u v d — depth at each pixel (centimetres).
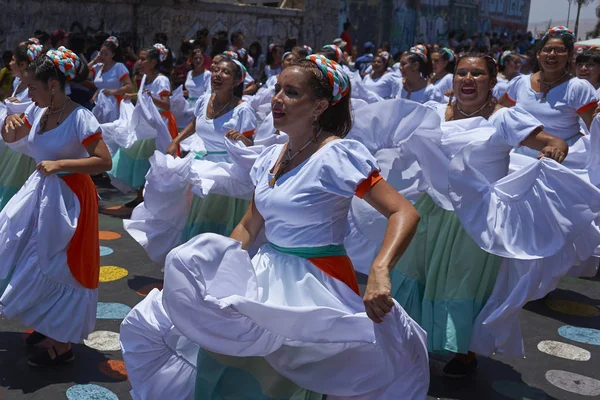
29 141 350
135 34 1341
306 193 232
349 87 245
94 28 1281
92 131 342
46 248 339
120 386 338
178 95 870
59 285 342
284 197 235
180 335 253
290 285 237
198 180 452
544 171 335
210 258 223
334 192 230
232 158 449
